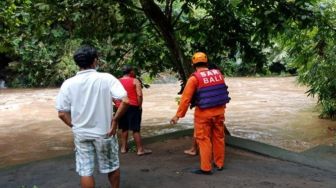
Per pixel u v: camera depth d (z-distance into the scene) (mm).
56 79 25797
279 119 14469
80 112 4293
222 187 5469
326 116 14500
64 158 6992
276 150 7266
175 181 5699
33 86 26453
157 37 9117
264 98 19641
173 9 9711
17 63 25625
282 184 5625
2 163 9492
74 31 8305
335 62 11555
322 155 7605
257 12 8297
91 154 4406
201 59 5949
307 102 18250
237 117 14922
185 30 9344
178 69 8836
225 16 9070
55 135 12508
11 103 19031
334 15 8539
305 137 11703
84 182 4379
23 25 8695
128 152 7316
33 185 5684
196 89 5855
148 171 6152
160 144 7793
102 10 7891
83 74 4336
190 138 8188
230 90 22859
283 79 28328
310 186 5582
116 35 7727
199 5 9047
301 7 8203
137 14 8695
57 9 7664
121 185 5547
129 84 6996
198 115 5938
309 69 12484
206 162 5969
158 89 23844
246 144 7496
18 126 13969
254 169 6297
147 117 15188
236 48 9453
